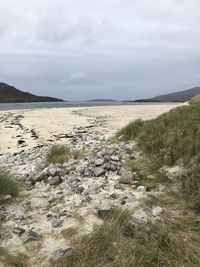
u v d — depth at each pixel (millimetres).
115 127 15508
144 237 3070
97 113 24641
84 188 4688
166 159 5641
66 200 4258
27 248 3062
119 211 3547
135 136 8211
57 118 21266
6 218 3725
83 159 6605
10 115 24656
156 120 9289
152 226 3248
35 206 4098
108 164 5746
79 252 2912
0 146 12188
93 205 3971
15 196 4445
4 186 4445
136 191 4438
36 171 6230
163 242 3029
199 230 3221
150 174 5176
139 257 2848
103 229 3215
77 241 3102
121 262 2791
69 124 17703
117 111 26406
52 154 7012
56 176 5227
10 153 10781
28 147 11766
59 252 2928
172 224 3336
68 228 3383
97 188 4656
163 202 3941
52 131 15258
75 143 10273
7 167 7520
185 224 3326
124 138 8375
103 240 3053
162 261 2797
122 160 6129
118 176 5250
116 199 4176
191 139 5973
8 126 17719
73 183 5004
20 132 15320
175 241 3008
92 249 2955
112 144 8297
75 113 25250
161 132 7359
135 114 22766
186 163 5199
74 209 3891
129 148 7094
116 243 3033
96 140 10023
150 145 6590
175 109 10914
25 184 5156
